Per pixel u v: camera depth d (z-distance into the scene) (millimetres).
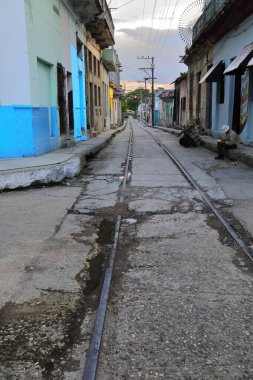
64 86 14148
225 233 5535
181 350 2920
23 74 9648
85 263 4555
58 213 6547
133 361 2809
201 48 22391
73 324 3301
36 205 7055
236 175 9922
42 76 11539
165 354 2877
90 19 18438
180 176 9922
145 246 5070
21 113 9836
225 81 17266
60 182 8945
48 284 4008
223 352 2893
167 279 4102
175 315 3391
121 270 4359
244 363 2775
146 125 62812
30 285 3977
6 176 8055
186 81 31562
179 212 6633
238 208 6773
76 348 2979
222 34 17375
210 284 3977
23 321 3332
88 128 21047
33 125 10055
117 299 3693
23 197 7641
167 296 3732
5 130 9766
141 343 3008
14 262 4551
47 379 2650
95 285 4047
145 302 3623
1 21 9344
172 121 45125
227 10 14477
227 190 8180
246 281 4039
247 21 13852
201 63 23328
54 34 12562
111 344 3002
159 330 3172
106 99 32281
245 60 12094
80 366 2777
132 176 9938
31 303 3625
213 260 4582
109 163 12258
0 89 9602
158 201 7348
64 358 2865
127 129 43438
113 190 8273
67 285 3988
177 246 5047
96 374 2684
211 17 17969
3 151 9844
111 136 23000
